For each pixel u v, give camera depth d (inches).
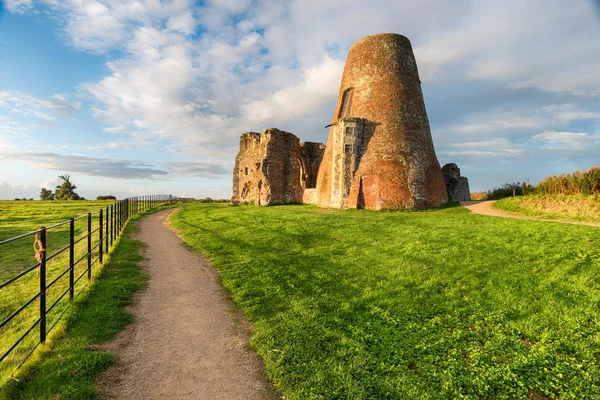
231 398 205.2
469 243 518.6
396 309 324.5
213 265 514.0
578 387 206.4
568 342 250.8
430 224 713.0
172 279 445.7
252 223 866.8
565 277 363.6
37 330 278.8
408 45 1221.1
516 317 296.4
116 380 219.6
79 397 193.6
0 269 463.2
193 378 225.1
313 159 1815.9
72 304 323.9
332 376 220.8
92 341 266.4
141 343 271.7
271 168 1556.3
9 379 203.0
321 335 274.8
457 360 240.7
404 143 1117.7
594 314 285.1
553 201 831.7
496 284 364.5
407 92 1165.1
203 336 286.2
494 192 1381.6
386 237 609.6
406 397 203.3
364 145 1143.6
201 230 827.4
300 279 413.7
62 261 505.0
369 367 232.5
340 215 940.6
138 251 612.1
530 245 477.4
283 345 260.1
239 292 379.9
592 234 505.4
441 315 311.0
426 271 418.9
